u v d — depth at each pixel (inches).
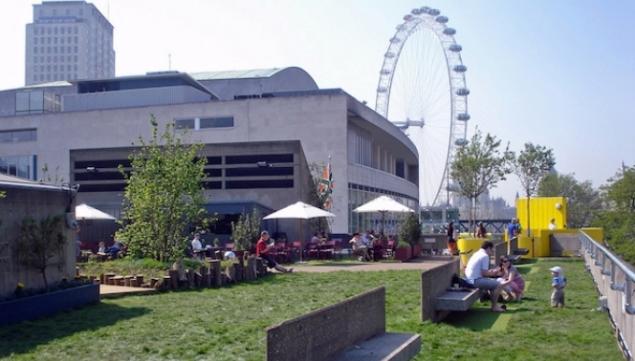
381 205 1475.1
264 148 1774.1
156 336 482.6
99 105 2513.5
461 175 1620.3
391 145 2997.0
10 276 624.7
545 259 1245.1
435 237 1582.2
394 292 738.2
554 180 3137.3
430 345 441.1
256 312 598.9
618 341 441.1
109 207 1838.1
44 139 2337.6
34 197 668.1
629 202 1779.0
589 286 777.6
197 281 810.8
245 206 1648.6
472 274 614.5
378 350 371.2
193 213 983.6
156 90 2487.7
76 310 617.9
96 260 1074.7
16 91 2896.2
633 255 1652.3
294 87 2992.1
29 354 430.0
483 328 513.3
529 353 417.1
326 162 2100.1
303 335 305.6
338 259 1386.6
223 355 419.5
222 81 2780.5
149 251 952.9
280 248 1295.5
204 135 2208.4
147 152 1091.9
